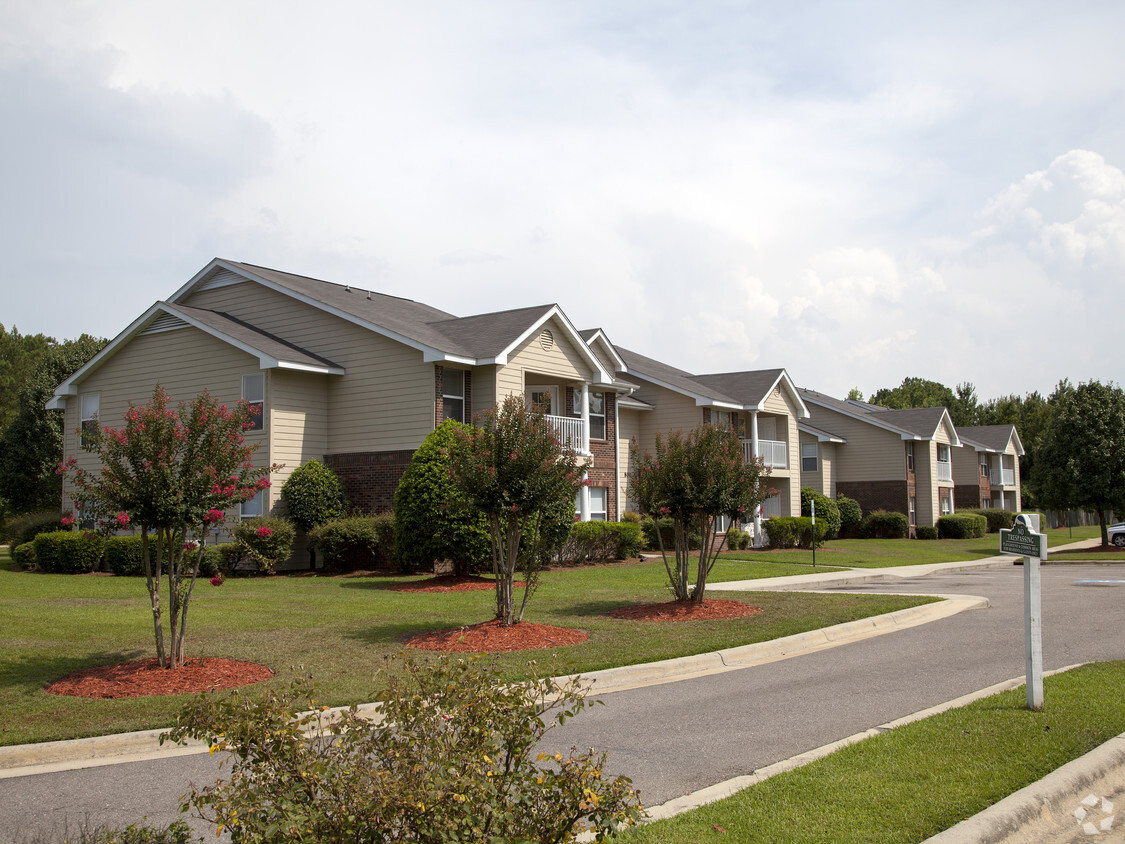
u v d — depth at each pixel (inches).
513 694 168.6
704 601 593.9
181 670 381.7
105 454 388.8
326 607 587.8
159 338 993.5
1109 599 692.7
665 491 585.3
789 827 202.5
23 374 2299.5
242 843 143.0
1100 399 1344.7
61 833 213.8
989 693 340.8
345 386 949.8
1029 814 209.5
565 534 643.5
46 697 347.6
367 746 159.6
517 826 153.5
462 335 981.8
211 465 388.5
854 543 1553.9
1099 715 295.9
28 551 901.2
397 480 903.1
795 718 320.5
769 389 1407.5
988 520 2102.6
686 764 266.4
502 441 480.7
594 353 1103.6
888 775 237.3
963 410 3676.2
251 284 1040.8
